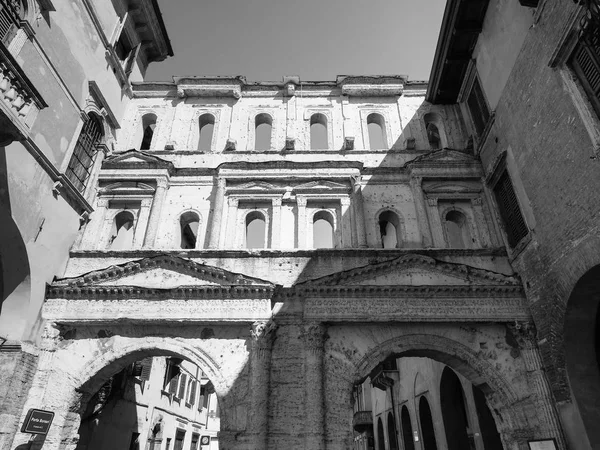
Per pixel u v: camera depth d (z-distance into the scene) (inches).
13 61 468.4
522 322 669.3
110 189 819.4
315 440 586.9
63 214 709.9
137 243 774.5
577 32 529.3
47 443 609.9
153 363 1051.3
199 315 666.8
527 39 647.1
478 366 664.4
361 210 791.7
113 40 877.8
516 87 688.4
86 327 679.1
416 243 780.0
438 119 954.1
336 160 855.1
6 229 595.5
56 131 682.8
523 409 635.5
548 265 623.5
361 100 968.3
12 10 577.0
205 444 1435.8
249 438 589.0
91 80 780.0
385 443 1365.7
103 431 802.2
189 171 840.9
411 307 675.4
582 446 564.7
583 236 544.4
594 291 562.9
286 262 730.2
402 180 841.5
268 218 812.0
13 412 593.6
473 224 807.1
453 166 837.8
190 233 1045.8
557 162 591.8
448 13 799.1
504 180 758.5
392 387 1293.1
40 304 660.1
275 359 655.1
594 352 592.4
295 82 965.8
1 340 612.1
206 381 1551.4
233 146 883.4
